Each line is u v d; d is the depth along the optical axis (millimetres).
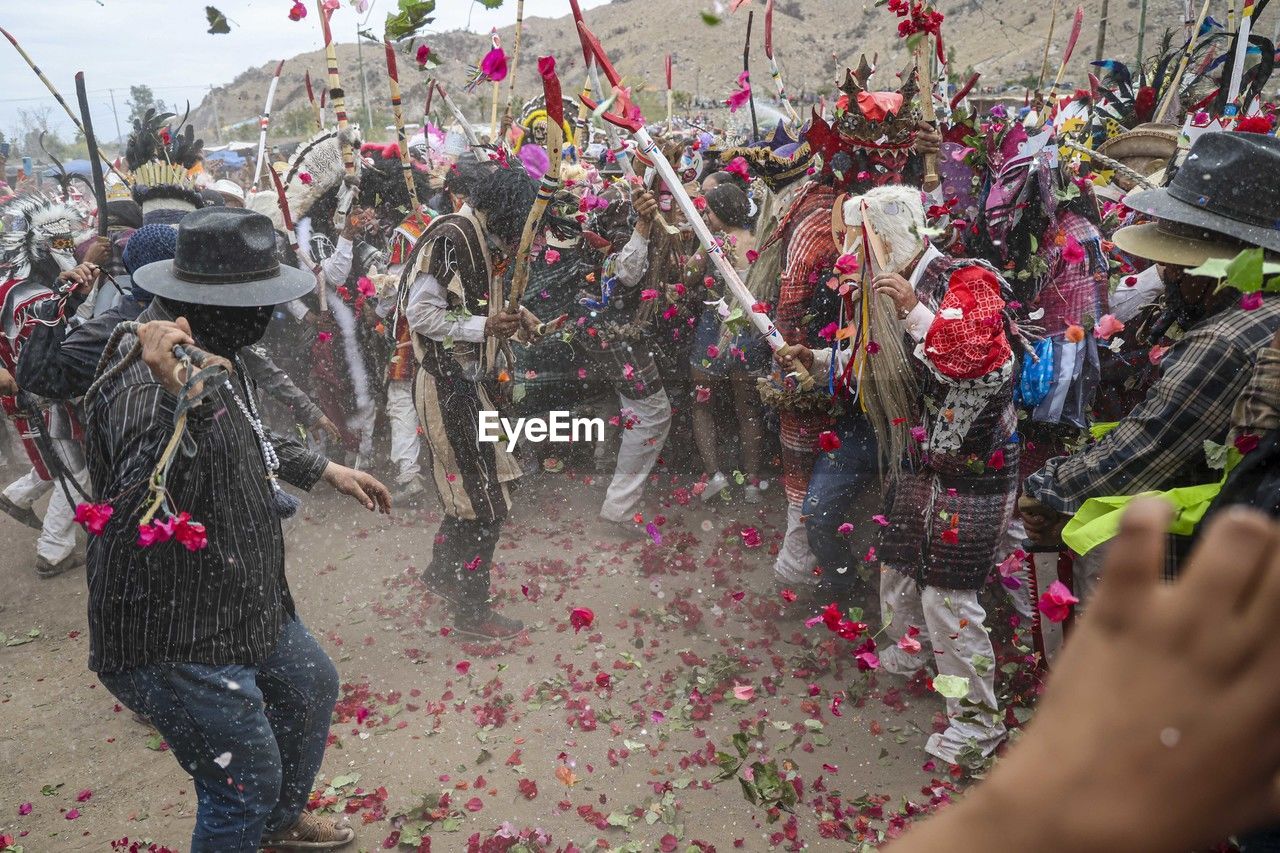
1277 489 1778
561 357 5035
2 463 6316
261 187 6543
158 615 2246
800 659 3688
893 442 3193
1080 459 2418
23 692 3873
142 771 3342
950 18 33844
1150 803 323
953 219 3633
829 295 3627
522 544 4793
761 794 2936
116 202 4699
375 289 5309
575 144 5621
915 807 2900
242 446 2332
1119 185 4688
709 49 48000
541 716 3447
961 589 2994
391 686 3691
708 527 4848
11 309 4117
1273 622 311
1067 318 3480
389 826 2969
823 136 3527
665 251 4496
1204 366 2146
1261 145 2189
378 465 5805
